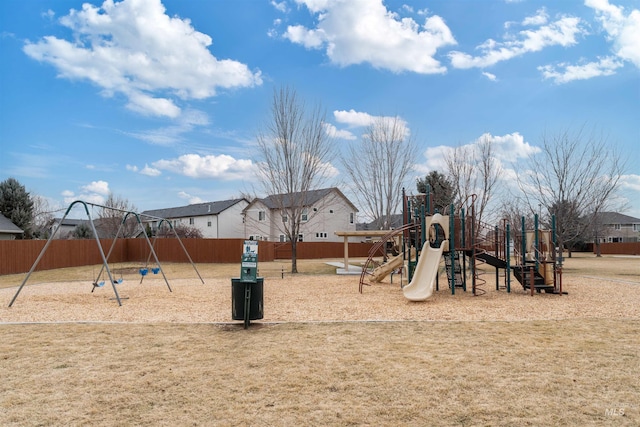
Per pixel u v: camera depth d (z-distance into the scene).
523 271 11.70
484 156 23.36
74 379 4.51
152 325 7.29
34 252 20.95
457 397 3.92
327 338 6.25
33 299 10.82
